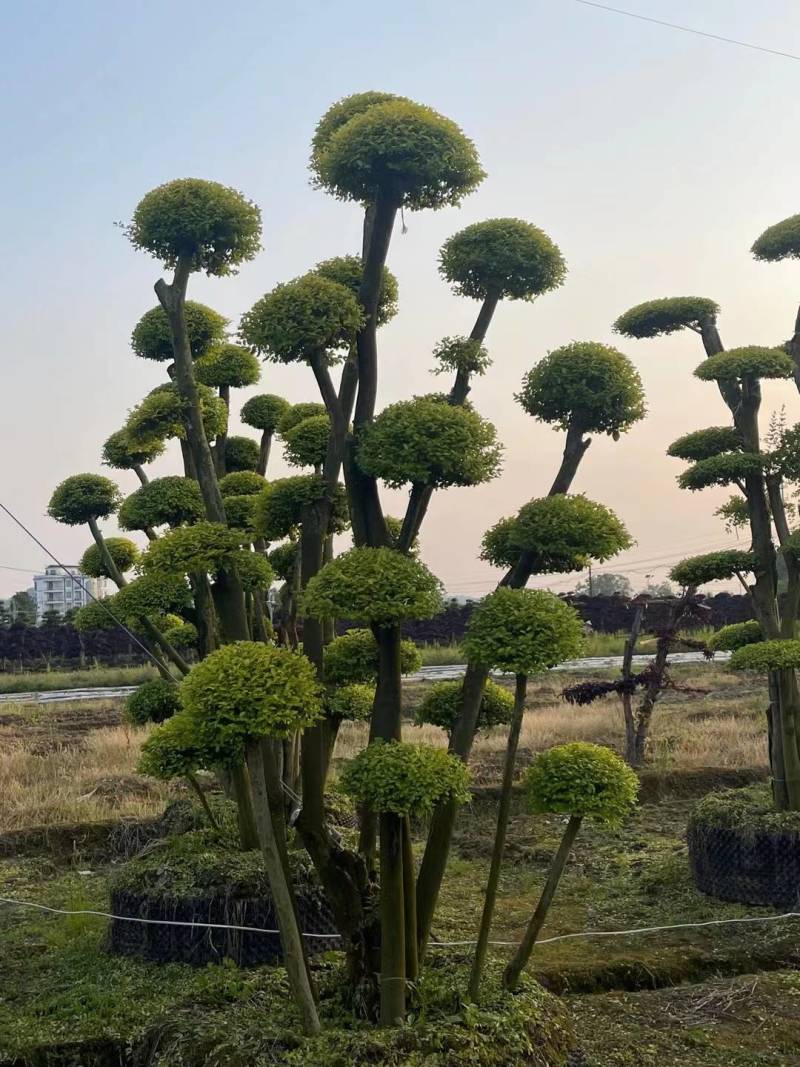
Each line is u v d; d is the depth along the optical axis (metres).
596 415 4.90
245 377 8.26
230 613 5.44
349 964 4.61
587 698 12.55
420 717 5.34
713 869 7.43
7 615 48.03
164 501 7.35
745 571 7.89
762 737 14.41
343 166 4.78
